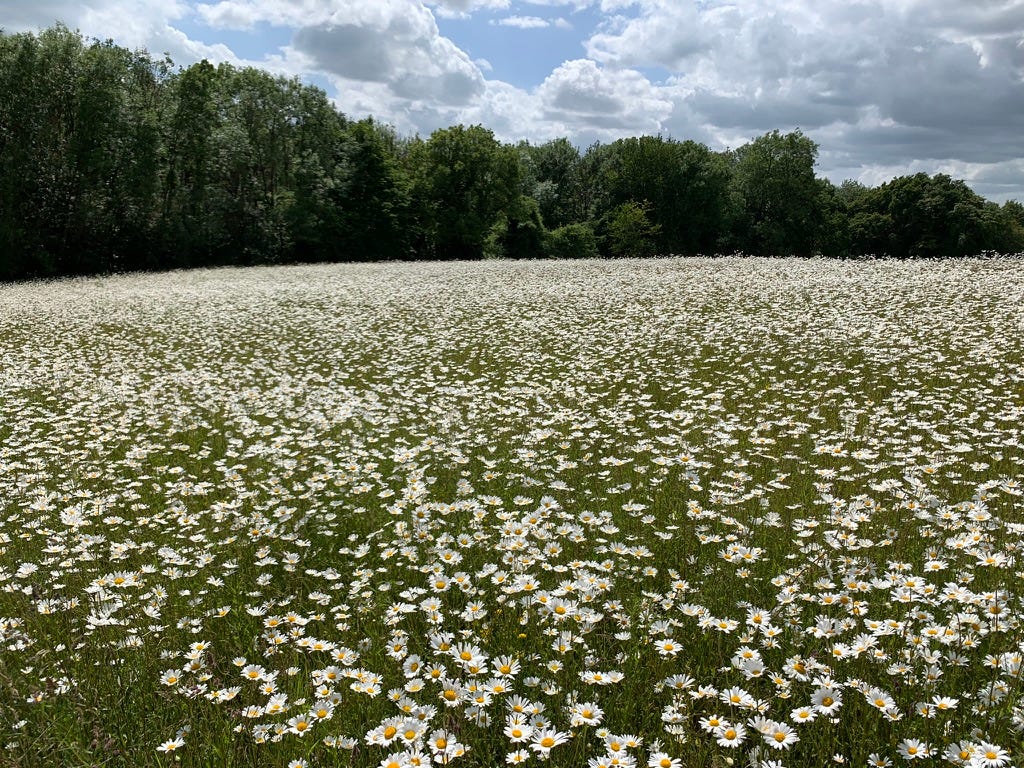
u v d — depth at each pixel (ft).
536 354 44.19
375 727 10.25
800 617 12.56
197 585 15.44
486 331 53.72
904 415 26.73
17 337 58.39
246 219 179.32
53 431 29.94
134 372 42.78
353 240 188.55
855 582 13.05
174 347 52.65
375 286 87.10
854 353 39.52
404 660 11.93
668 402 31.99
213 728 10.62
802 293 61.26
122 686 11.44
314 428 28.12
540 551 15.12
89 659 12.35
